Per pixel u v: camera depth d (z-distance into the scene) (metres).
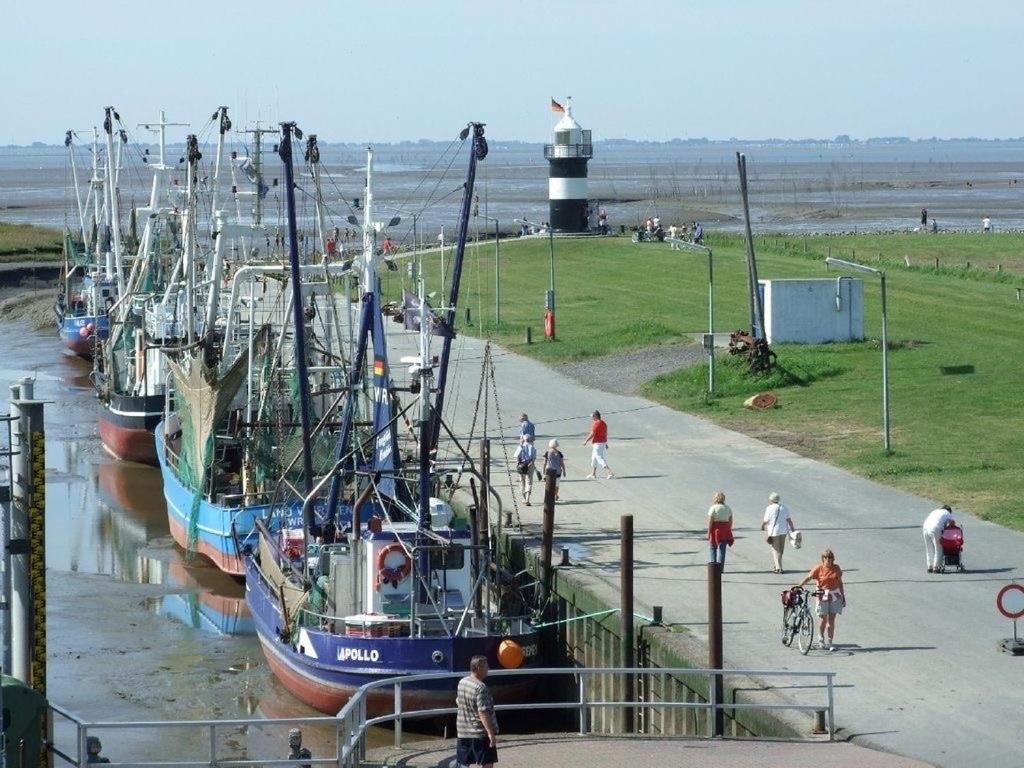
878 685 30.19
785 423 61.75
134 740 34.59
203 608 45.84
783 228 193.25
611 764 26.23
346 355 64.75
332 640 34.97
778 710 28.59
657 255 128.75
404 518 42.19
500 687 34.50
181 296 70.44
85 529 55.88
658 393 70.31
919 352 75.69
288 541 41.44
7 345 108.38
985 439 56.59
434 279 118.75
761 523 44.53
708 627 32.69
